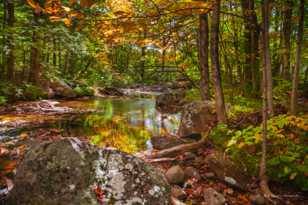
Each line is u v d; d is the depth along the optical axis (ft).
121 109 43.83
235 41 35.14
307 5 25.67
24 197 11.24
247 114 22.68
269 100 17.47
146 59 34.73
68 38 48.52
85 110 40.73
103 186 11.34
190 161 18.30
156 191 11.89
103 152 12.17
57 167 11.28
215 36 19.38
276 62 41.27
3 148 20.44
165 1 14.30
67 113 37.09
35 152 11.84
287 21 35.68
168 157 19.33
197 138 23.08
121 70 41.60
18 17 48.70
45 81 54.80
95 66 85.61
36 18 46.06
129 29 12.93
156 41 17.01
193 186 15.01
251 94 32.48
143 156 19.70
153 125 31.09
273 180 14.87
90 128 28.58
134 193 11.53
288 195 13.94
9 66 48.39
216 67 19.69
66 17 10.81
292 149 15.26
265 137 14.11
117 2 14.48
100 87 74.43
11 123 29.19
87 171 11.37
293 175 13.78
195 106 24.89
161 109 44.78
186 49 33.17
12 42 42.80
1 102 38.63
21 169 11.78
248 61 34.47
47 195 10.95
